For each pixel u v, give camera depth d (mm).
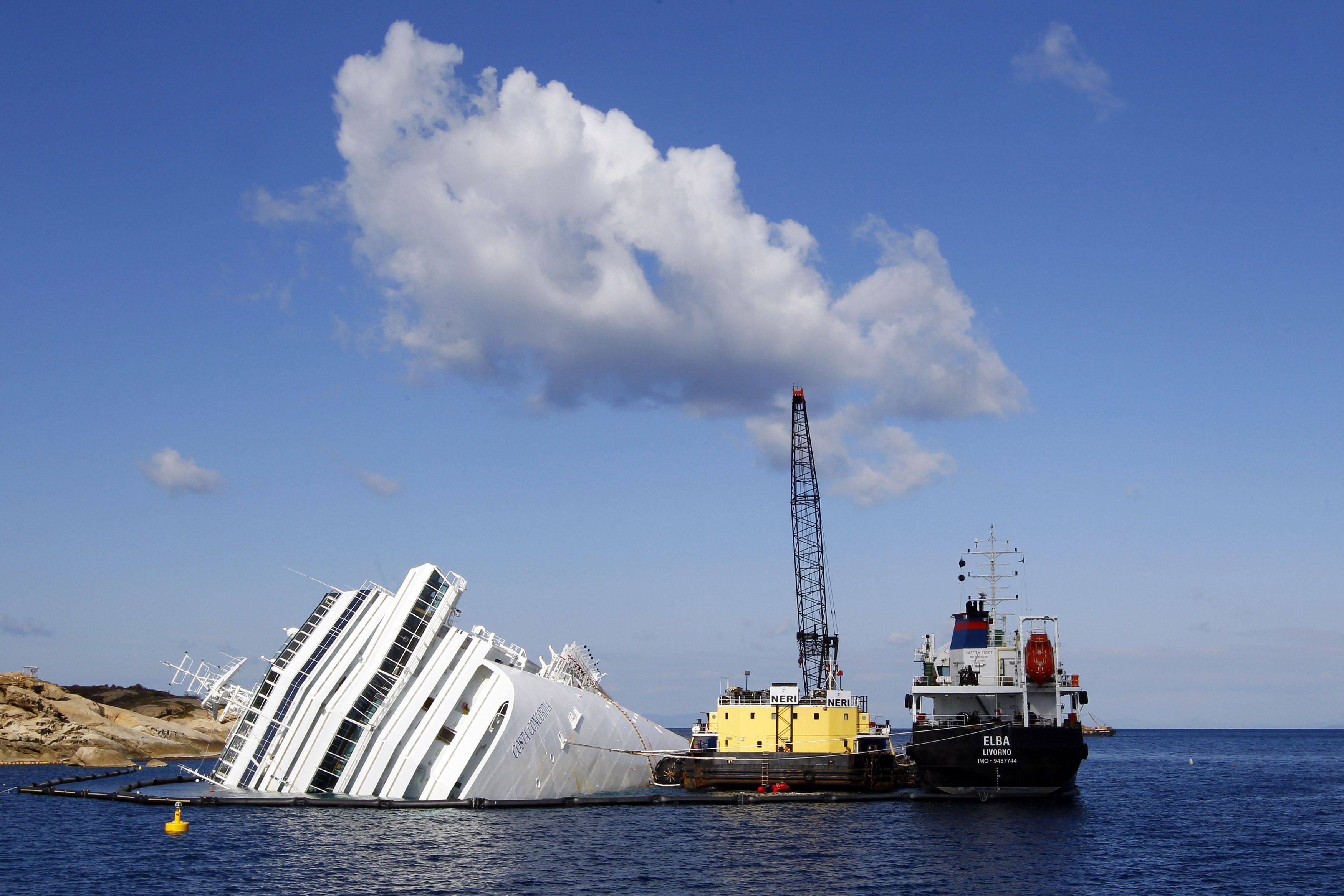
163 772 142000
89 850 68625
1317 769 197750
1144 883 62406
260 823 77375
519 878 60312
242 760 88000
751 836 76250
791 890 58750
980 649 100812
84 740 167250
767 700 106312
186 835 73250
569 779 92250
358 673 85375
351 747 85375
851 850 70875
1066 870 65625
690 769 103375
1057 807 92562
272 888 57719
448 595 86438
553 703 92188
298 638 91750
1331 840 82938
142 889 57531
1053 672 96438
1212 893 60188
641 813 87000
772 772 99875
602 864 64875
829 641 143500
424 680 85750
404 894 56469
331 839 71125
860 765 99812
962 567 106125
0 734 163875
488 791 84812
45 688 182125
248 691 92250
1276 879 64500
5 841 72312
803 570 145125
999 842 74938
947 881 61781
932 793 95500
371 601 89750
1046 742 91438
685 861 66375
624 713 107375
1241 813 104812
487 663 86938
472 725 85188
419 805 82688
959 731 93125
